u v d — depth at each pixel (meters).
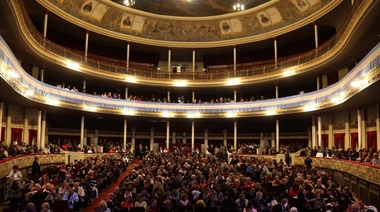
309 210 10.38
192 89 38.00
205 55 41.28
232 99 39.81
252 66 39.06
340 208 10.37
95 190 13.73
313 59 28.70
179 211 10.10
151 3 34.34
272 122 36.62
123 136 37.69
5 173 14.54
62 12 29.75
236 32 37.19
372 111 23.03
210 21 37.53
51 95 26.14
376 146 22.34
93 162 19.25
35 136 27.81
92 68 32.22
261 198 10.54
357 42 21.97
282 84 35.06
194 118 35.28
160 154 28.16
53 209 9.80
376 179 13.79
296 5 31.27
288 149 28.53
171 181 13.87
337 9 26.64
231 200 10.65
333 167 20.98
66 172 15.67
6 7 17.36
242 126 38.03
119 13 35.19
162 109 34.75
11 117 25.14
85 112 31.05
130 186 11.95
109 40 36.66
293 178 15.27
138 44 37.81
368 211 8.86
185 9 35.66
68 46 34.84
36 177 15.79
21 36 21.58
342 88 21.42
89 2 32.12
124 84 36.22
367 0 17.20
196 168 17.31
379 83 15.09
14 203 11.38
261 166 17.91
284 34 33.78
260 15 34.81
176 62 42.00
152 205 9.74
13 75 16.27
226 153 28.97
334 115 28.73
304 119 34.44
